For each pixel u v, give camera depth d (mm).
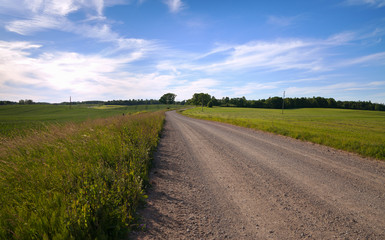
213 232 2754
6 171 3734
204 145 9531
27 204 2781
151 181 4602
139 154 5504
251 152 7953
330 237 2637
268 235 2688
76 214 2434
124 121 12859
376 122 37594
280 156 7242
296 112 80188
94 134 7578
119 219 2736
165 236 2617
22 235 2219
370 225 2912
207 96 151125
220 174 5277
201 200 3754
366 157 7031
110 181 3676
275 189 4254
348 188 4262
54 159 4547
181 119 33938
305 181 4699
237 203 3637
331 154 7531
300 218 3113
